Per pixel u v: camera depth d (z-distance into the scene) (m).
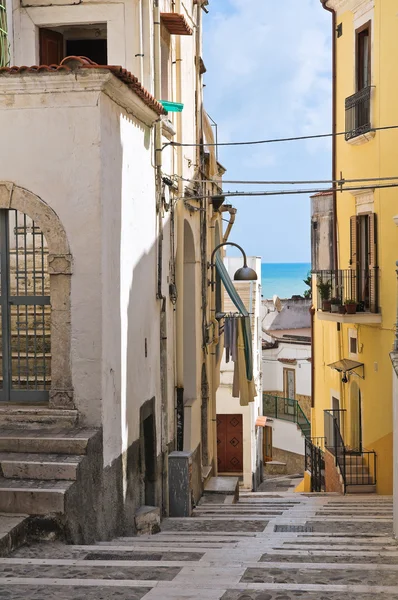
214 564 7.82
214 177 21.33
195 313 17.73
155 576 7.25
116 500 11.11
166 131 14.89
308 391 41.12
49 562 7.86
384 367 19.59
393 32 19.08
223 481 19.20
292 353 42.59
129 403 11.95
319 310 22.00
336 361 23.89
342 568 7.54
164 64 16.02
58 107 10.48
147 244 13.24
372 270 20.25
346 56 22.39
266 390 43.91
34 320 11.08
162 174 14.35
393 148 19.14
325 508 15.86
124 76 10.57
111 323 10.97
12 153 10.60
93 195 10.48
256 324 35.16
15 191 10.58
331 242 25.08
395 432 11.25
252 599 6.31
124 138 11.68
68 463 9.60
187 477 14.46
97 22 14.12
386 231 19.61
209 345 20.05
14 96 10.50
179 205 15.99
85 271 10.51
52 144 10.52
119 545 9.59
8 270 11.02
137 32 14.04
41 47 14.31
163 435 14.55
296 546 9.38
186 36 17.45
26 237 11.83
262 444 38.22
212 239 21.06
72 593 6.57
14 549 8.77
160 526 12.77
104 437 10.62
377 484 20.08
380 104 19.95
